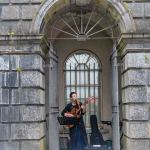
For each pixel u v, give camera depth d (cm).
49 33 1595
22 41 1360
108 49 1855
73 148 1434
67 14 1579
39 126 1351
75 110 1429
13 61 1364
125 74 1412
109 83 1844
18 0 1381
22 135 1342
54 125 1477
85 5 1456
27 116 1349
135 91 1360
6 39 1358
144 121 1351
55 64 1596
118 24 1438
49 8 1374
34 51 1361
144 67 1363
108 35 1800
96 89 1862
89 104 1856
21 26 1370
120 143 1566
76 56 1872
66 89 1858
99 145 1599
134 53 1367
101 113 1845
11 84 1358
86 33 1543
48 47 1516
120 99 1641
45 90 1595
